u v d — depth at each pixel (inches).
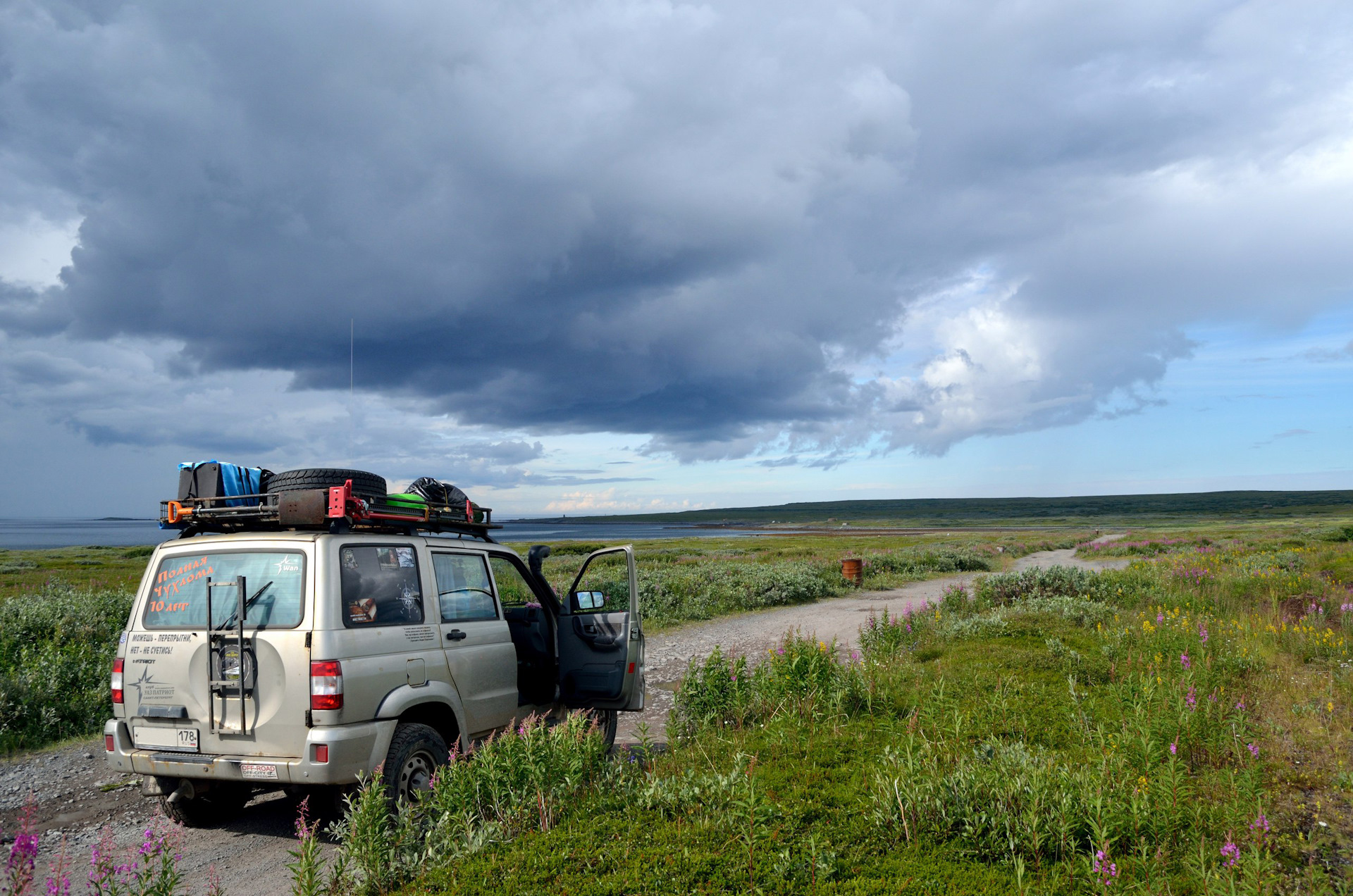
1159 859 146.0
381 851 161.0
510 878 152.5
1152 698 245.9
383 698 191.2
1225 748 219.0
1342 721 245.9
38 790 257.3
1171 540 2133.4
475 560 247.8
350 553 196.1
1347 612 407.8
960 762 192.7
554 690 277.1
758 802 179.3
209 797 212.5
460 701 217.8
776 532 6028.5
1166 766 185.0
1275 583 577.3
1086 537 3211.1
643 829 175.8
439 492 246.4
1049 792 174.2
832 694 295.3
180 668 191.9
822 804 195.2
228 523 209.6
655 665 483.5
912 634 459.8
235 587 192.9
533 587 281.6
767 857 158.2
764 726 271.3
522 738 203.6
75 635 443.8
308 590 185.9
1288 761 215.5
